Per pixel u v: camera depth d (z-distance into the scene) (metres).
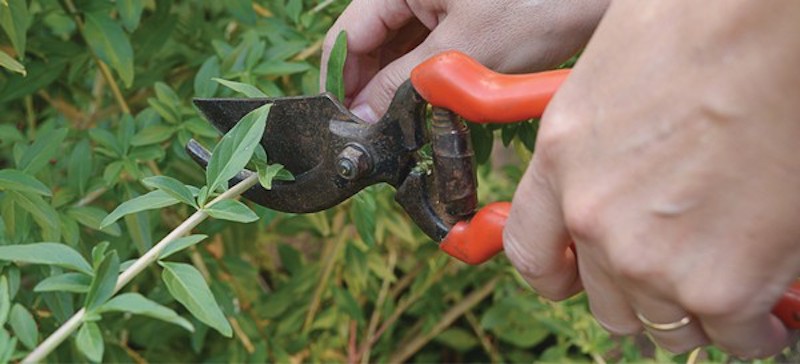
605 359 0.91
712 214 0.43
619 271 0.44
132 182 0.77
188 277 0.50
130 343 0.96
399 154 0.54
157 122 0.75
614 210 0.43
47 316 0.73
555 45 0.56
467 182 0.53
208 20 0.91
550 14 0.55
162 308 0.48
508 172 0.88
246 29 0.83
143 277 0.87
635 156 0.43
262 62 0.74
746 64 0.41
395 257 0.99
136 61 0.78
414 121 0.53
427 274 0.95
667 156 0.42
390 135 0.54
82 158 0.71
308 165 0.57
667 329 0.46
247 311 0.89
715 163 0.42
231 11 0.75
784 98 0.41
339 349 0.98
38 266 0.72
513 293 0.94
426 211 0.55
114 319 0.83
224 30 0.86
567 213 0.44
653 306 0.45
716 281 0.43
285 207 0.58
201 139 0.74
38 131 0.74
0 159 1.04
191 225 0.53
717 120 0.42
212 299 0.50
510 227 0.48
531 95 0.49
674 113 0.42
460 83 0.50
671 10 0.42
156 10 0.77
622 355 0.93
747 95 0.41
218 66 0.73
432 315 0.98
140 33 0.77
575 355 1.01
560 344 0.90
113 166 0.71
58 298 0.65
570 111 0.44
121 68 0.71
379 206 0.87
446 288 0.98
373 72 0.63
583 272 0.47
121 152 0.72
